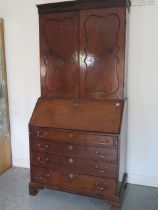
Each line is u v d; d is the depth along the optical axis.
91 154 2.15
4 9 2.91
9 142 3.16
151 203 2.32
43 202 2.36
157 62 2.44
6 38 2.97
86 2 2.19
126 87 2.48
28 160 3.15
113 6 2.13
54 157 2.31
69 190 2.30
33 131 2.36
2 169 3.02
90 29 2.24
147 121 2.56
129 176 2.71
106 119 2.15
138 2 2.38
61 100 2.43
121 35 2.16
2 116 3.09
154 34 2.40
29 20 2.83
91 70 2.30
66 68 2.40
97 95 2.32
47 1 2.72
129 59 2.51
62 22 2.34
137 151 2.64
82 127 2.17
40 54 2.48
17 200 2.39
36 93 2.98
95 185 2.18
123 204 2.30
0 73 3.02
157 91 2.48
